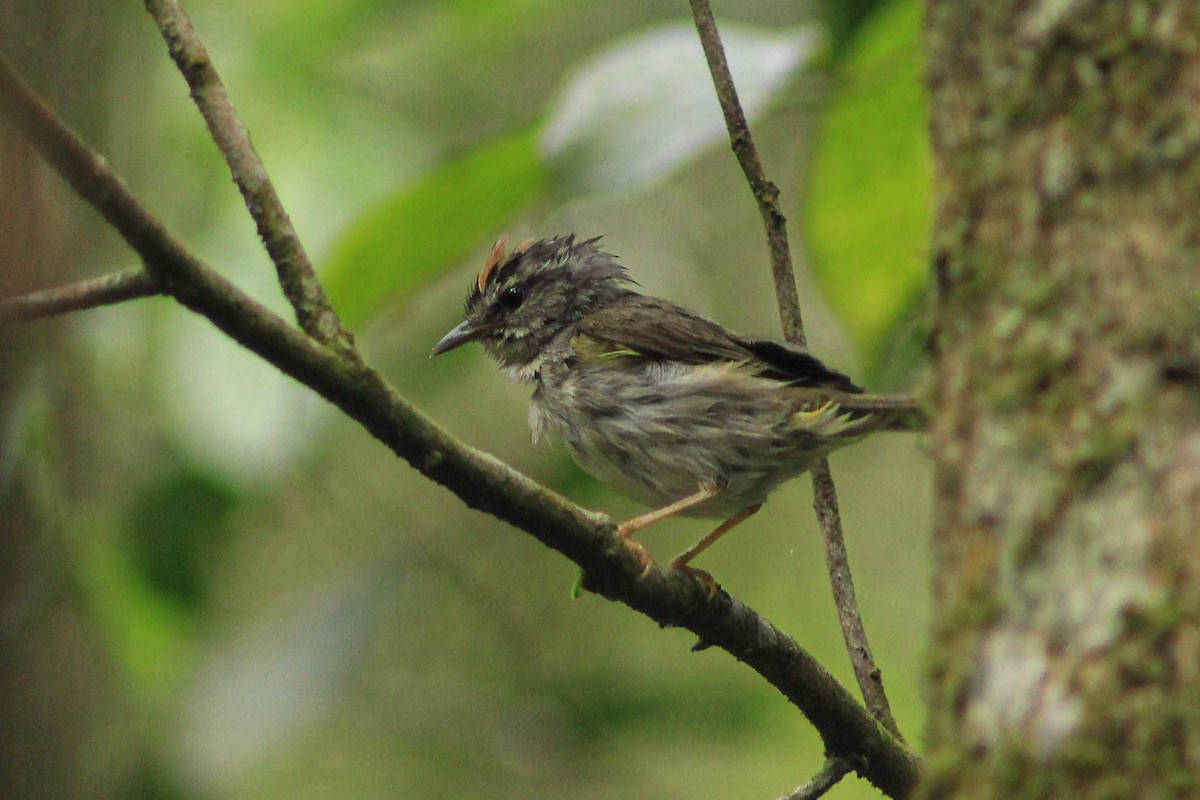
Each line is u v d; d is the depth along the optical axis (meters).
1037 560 4.52
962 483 4.78
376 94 14.33
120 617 11.95
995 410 4.67
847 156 10.02
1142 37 4.51
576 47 16.89
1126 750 4.23
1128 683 4.27
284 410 11.19
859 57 9.39
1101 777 4.25
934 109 5.04
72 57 13.02
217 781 12.97
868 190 10.23
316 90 12.79
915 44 9.15
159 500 12.27
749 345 10.33
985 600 4.62
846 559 8.28
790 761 16.14
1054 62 4.63
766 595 16.88
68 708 11.97
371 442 16.41
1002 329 4.68
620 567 6.94
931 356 5.02
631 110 8.33
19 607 11.09
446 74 15.95
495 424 17.06
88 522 11.79
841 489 17.17
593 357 10.67
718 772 16.09
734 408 10.02
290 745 14.55
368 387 5.76
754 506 10.45
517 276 11.55
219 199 11.84
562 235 12.00
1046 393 4.57
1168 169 4.46
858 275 10.61
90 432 12.36
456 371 14.52
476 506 6.38
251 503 12.00
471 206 9.01
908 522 16.94
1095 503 4.43
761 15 15.95
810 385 10.02
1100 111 4.55
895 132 9.80
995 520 4.64
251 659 12.86
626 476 10.63
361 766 16.38
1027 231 4.66
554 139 8.24
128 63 13.87
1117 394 4.45
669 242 16.92
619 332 10.62
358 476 16.62
